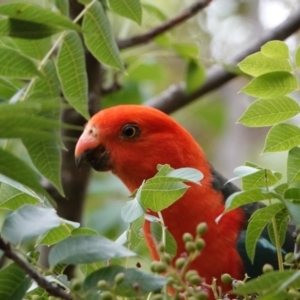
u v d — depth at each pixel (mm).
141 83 14438
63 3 7660
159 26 11891
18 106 4121
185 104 13391
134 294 4625
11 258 4516
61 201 12102
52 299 5551
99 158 9359
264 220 6023
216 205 8930
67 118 11898
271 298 4742
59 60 7535
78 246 4898
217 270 8641
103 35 7418
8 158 4254
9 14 5285
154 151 9258
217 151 19703
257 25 19125
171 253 6113
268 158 18141
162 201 6016
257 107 6582
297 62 6512
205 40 18688
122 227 12852
